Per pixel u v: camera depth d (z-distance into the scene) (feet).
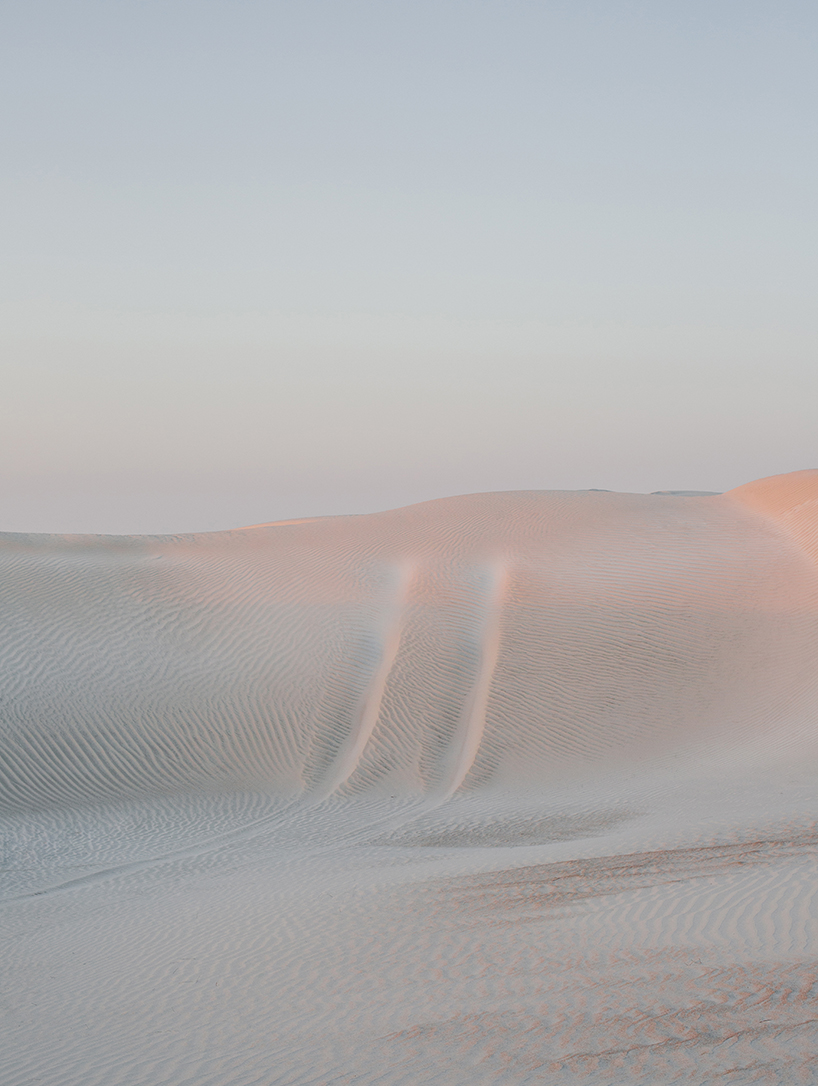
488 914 31.78
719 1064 18.34
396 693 74.02
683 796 53.83
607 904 31.22
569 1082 18.45
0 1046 24.71
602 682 74.23
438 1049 20.93
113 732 68.13
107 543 106.42
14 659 74.13
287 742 69.10
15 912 41.96
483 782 64.08
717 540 96.94
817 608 79.51
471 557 96.68
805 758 57.98
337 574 93.09
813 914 26.99
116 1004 27.25
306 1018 24.14
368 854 48.34
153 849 53.47
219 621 83.46
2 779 62.39
